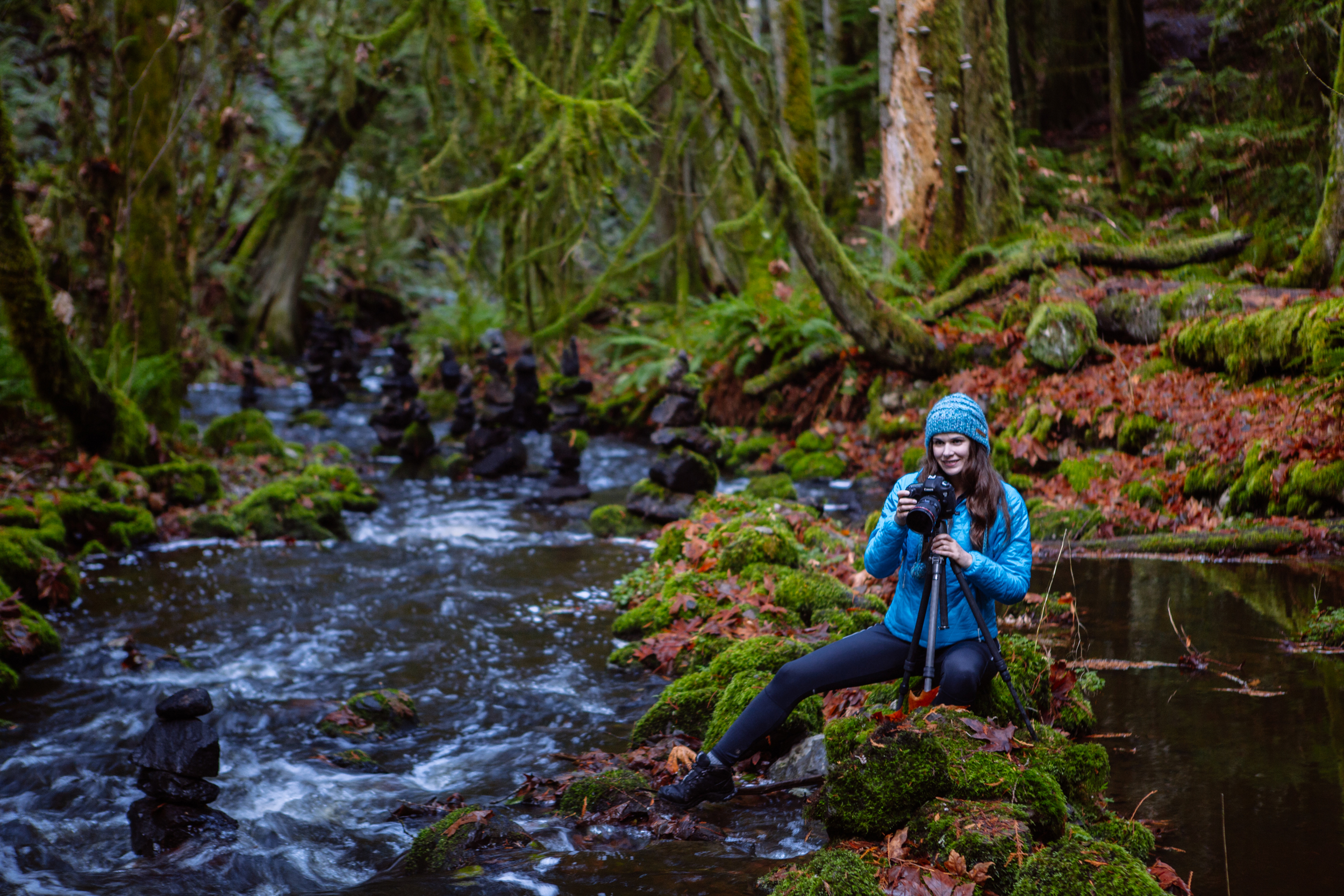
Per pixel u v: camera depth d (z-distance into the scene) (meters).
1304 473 6.14
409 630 5.79
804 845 3.07
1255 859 2.67
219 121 10.58
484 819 3.26
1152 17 18.67
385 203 22.03
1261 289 8.58
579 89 9.55
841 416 11.58
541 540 8.18
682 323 10.42
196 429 11.09
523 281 11.94
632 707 4.57
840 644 3.28
